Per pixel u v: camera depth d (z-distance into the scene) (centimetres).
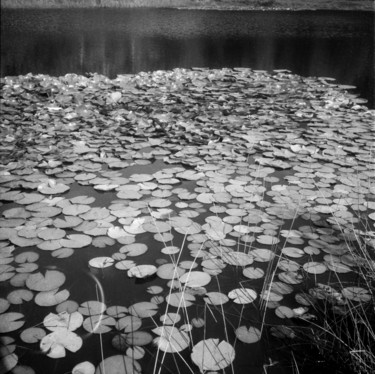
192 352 154
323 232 233
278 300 183
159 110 432
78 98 461
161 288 188
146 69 675
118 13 1471
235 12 1595
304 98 506
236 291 187
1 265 197
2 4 1572
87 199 256
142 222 233
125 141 354
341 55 852
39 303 175
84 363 149
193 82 562
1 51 785
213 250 214
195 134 371
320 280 198
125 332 163
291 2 1884
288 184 289
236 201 261
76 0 1691
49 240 215
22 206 250
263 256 211
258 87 556
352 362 151
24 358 151
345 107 477
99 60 733
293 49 905
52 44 869
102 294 184
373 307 177
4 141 339
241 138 369
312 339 162
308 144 358
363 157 331
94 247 216
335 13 1628
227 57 799
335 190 279
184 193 268
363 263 208
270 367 151
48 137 354
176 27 1175
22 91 489
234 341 162
